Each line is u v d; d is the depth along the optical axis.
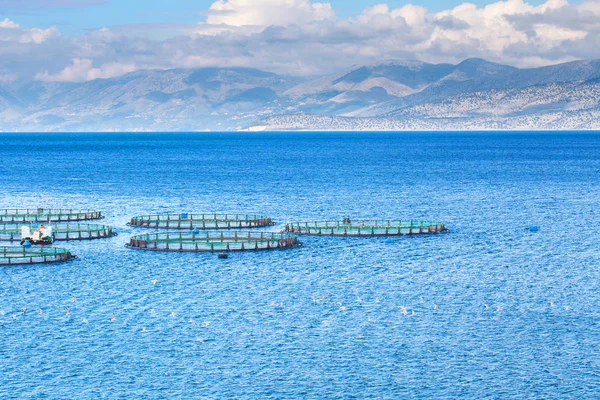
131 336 138.62
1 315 150.12
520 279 179.00
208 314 150.88
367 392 116.56
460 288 170.50
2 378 120.62
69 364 126.19
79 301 160.12
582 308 154.88
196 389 117.50
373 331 141.25
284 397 115.06
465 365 126.06
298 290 168.62
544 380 120.50
